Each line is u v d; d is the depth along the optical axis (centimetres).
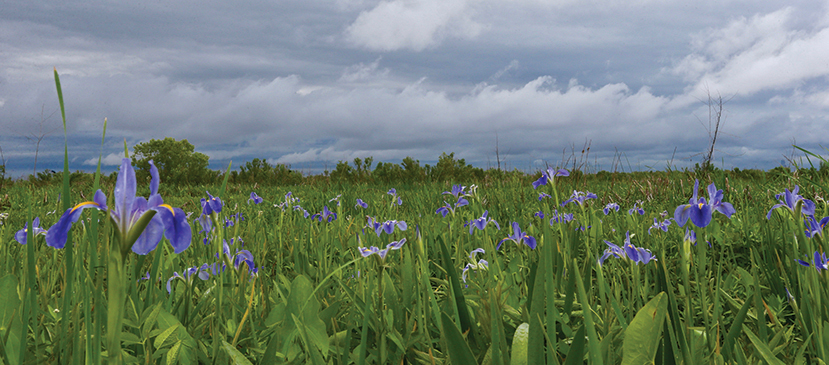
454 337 136
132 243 94
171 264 260
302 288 193
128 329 192
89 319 121
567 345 183
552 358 133
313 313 182
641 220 457
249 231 439
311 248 399
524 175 1008
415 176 1508
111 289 95
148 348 164
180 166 1675
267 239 451
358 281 249
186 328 205
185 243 97
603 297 205
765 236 344
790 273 273
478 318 200
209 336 207
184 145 2917
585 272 254
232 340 193
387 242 376
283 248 418
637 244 353
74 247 268
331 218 410
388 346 204
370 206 703
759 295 176
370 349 194
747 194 539
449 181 1305
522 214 517
